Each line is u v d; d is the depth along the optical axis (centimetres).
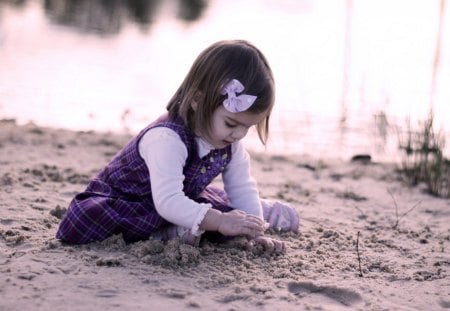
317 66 1020
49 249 321
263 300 278
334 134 683
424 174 541
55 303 261
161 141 314
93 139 617
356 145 646
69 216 329
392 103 808
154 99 779
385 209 458
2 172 473
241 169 352
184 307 266
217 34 1268
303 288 297
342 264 329
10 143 577
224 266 311
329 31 1370
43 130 634
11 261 303
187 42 1167
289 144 649
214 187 371
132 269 300
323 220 414
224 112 304
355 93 852
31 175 472
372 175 562
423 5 1797
